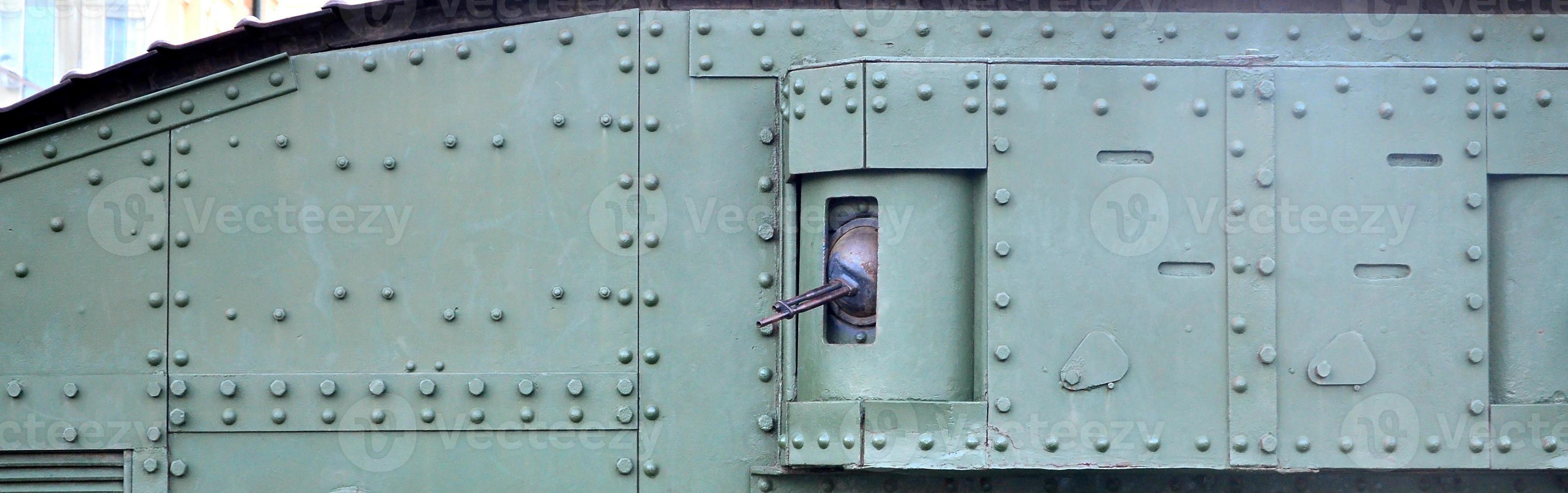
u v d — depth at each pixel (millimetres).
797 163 13188
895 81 12922
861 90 12938
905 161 12891
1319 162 12883
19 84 29969
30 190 13789
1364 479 13883
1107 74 12930
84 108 14352
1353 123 12898
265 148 13875
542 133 13930
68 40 30719
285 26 14062
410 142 13898
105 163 13836
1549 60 13672
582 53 14008
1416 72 12961
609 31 14023
